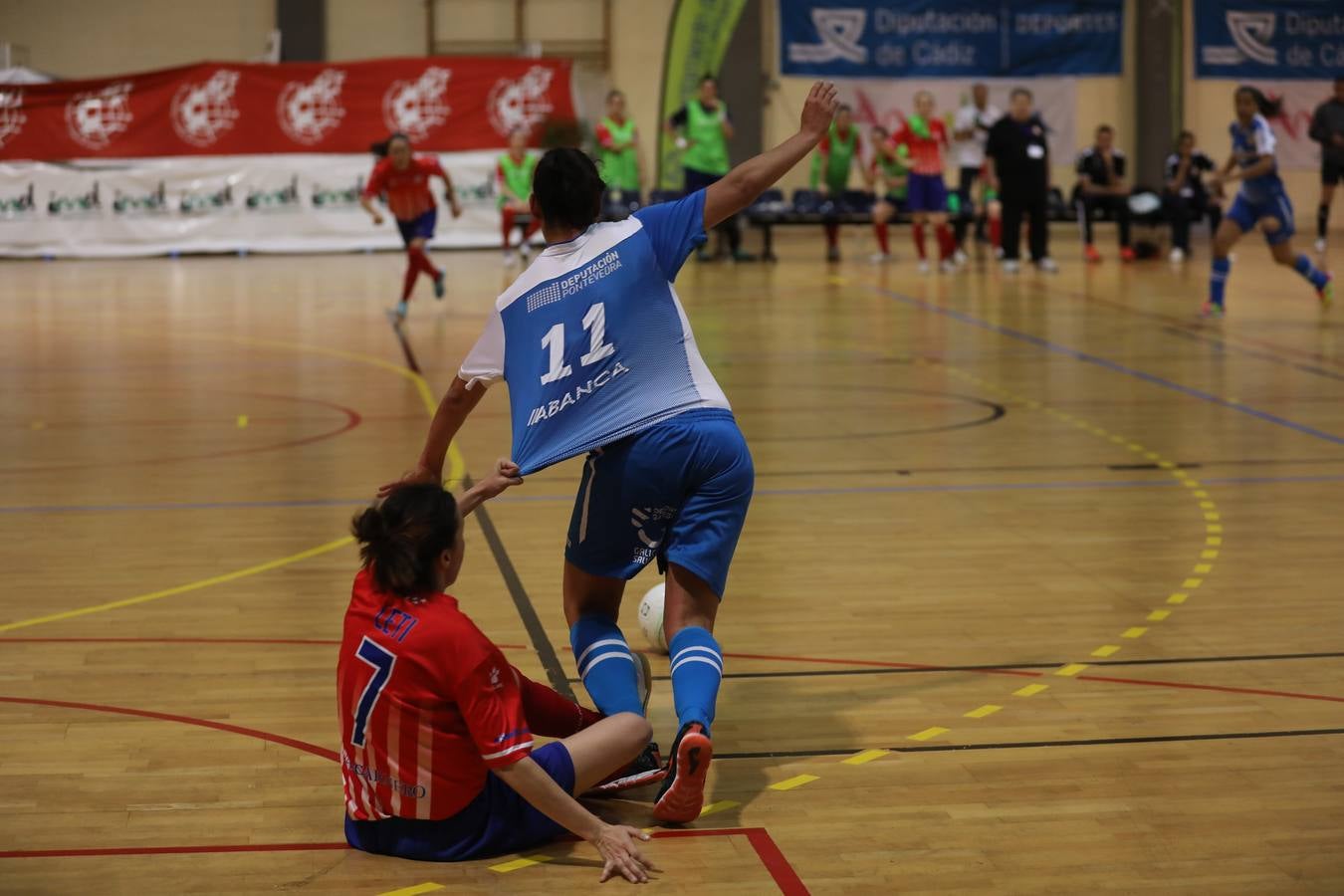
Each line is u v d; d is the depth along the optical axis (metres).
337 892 3.78
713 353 14.68
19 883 3.81
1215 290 16.84
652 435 4.26
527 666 5.61
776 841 4.09
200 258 25.62
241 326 17.06
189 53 28.25
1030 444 10.31
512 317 4.49
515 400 4.44
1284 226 16.48
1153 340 15.20
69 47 28.09
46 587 6.81
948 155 29.00
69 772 4.60
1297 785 4.44
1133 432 10.70
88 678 5.52
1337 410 11.44
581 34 28.48
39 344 15.52
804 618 6.32
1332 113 24.53
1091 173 23.66
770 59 28.72
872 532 7.91
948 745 4.83
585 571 4.45
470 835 3.97
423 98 26.42
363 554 4.05
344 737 4.00
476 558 7.34
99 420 11.37
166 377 13.44
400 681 3.88
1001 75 29.27
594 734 4.17
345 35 28.33
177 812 4.29
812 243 28.11
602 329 4.33
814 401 12.12
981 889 3.77
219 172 25.92
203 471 9.52
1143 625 6.16
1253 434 10.57
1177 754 4.71
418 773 3.91
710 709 4.12
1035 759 4.70
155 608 6.46
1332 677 5.46
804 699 5.30
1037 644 5.92
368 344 15.54
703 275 22.16
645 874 3.87
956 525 8.05
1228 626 6.12
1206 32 29.45
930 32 28.95
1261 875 3.83
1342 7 29.58
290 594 6.69
